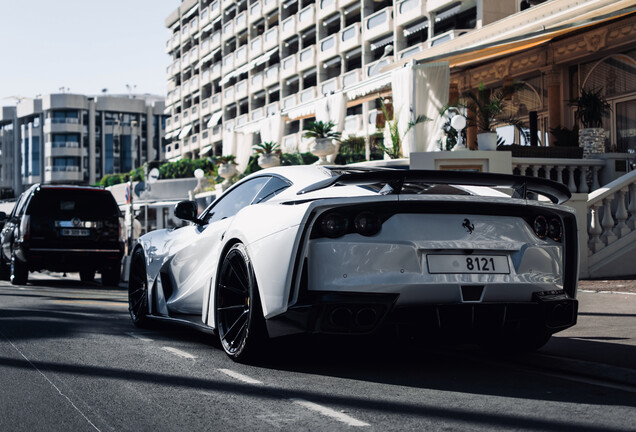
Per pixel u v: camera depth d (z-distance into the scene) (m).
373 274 3.75
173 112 69.31
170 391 3.59
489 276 3.88
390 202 3.80
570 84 17.98
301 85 44.00
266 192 4.72
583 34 16.98
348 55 38.34
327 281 3.78
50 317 6.96
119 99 98.88
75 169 96.19
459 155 11.48
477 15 26.48
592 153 13.55
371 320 3.75
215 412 3.17
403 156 14.74
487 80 20.28
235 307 4.36
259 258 4.04
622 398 3.42
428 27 30.98
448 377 3.96
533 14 17.75
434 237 3.83
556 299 4.06
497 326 3.96
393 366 4.30
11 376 3.99
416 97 14.45
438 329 3.83
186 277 5.36
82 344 5.19
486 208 3.96
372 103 33.94
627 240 9.84
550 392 3.56
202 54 61.59
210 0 61.41
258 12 50.53
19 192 105.00
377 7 36.91
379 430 2.86
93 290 11.79
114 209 13.44
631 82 16.31
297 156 25.59
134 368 4.22
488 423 2.96
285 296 3.83
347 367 4.25
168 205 28.22
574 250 4.27
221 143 57.50
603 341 4.88
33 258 12.77
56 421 3.04
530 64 18.69
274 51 47.16
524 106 19.53
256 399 3.41
